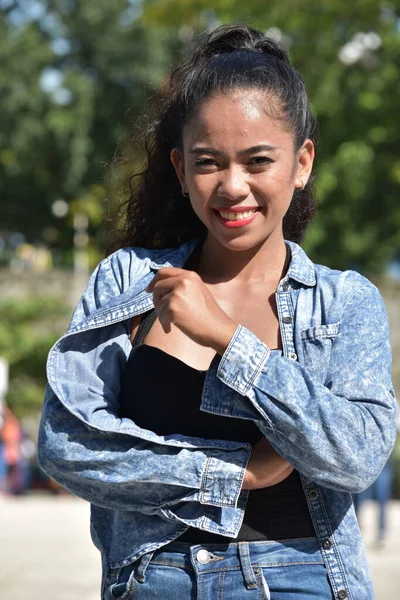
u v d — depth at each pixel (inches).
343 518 115.6
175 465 111.0
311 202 138.6
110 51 1424.7
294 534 113.9
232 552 113.2
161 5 868.0
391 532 539.8
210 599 112.9
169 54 1453.0
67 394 115.7
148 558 115.1
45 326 1078.4
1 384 721.6
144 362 116.7
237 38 127.1
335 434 106.8
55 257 1546.5
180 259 128.7
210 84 114.9
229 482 110.7
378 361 114.7
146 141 136.1
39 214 1505.9
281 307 119.0
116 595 117.7
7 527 532.1
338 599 113.7
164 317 111.0
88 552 445.7
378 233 994.1
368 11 842.2
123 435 112.7
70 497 748.6
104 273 128.5
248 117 113.3
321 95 900.6
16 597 339.0
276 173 115.0
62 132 1357.0
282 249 124.0
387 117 925.8
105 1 1423.5
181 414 114.7
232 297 122.3
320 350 116.0
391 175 947.3
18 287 1117.7
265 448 112.3
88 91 1374.3
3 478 733.9
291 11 840.3
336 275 121.3
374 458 109.3
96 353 120.0
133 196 138.3
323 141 924.6
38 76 1370.6
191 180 116.7
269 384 108.7
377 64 923.4
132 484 112.0
